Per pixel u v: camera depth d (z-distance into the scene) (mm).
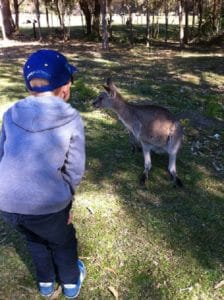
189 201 3672
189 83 8438
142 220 3379
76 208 3521
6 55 12234
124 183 3945
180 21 14648
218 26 17125
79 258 2941
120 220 3373
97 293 2654
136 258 2949
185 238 3170
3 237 3162
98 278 2771
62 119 1980
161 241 3131
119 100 3941
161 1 18328
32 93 2049
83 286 2703
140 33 19500
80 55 12469
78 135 2035
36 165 1989
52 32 21078
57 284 2703
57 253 2404
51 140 1981
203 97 7191
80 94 6559
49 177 2016
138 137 3906
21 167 1996
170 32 20203
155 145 3846
